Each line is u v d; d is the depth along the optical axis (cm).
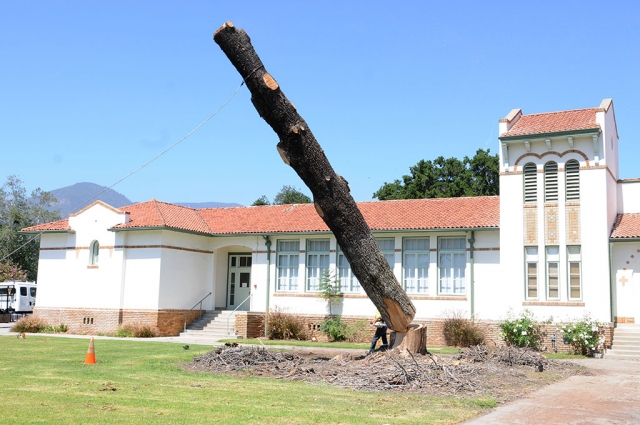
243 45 1312
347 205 1484
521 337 2486
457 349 2416
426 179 4938
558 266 2534
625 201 2742
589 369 1852
